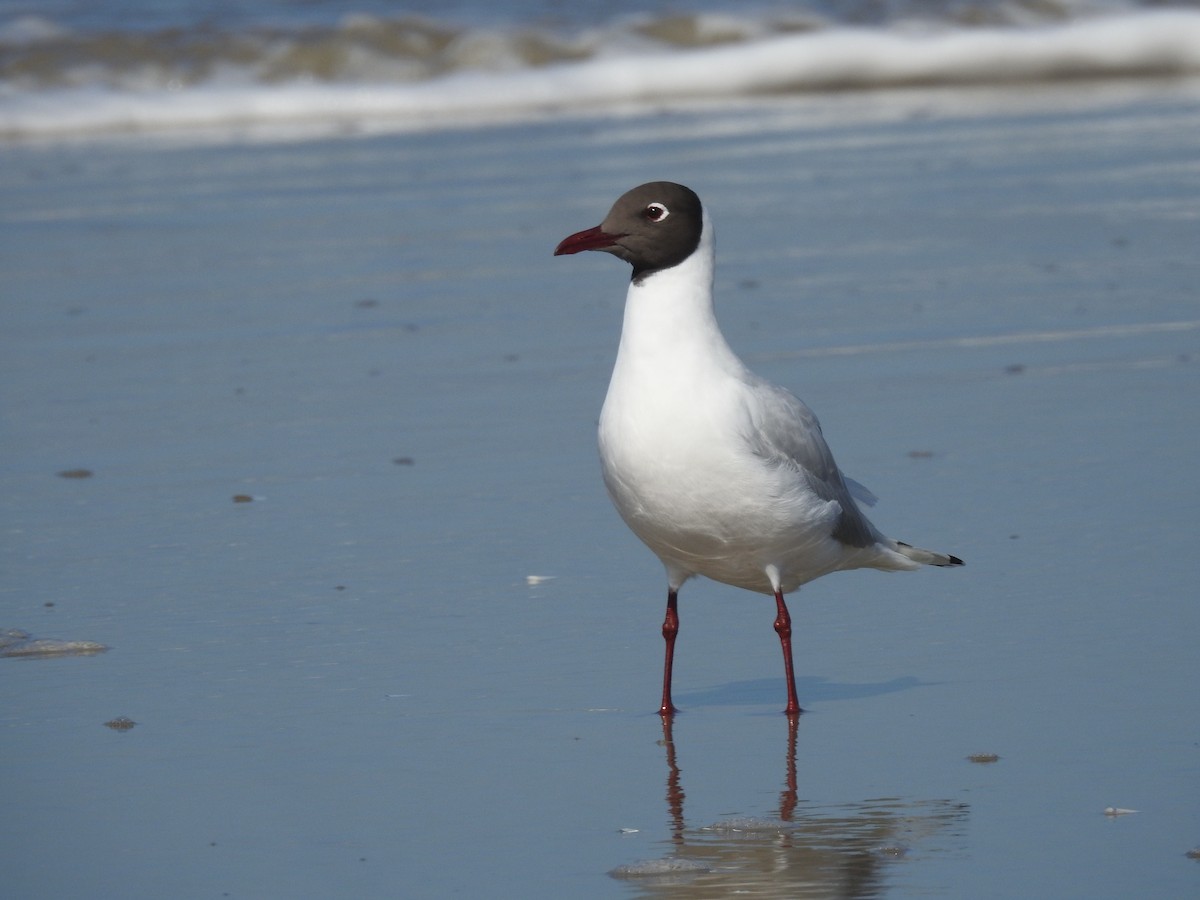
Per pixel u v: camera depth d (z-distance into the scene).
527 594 10.89
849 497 9.62
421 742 8.73
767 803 7.91
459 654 9.95
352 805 7.96
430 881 7.16
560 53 33.62
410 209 22.41
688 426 8.88
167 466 13.58
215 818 7.84
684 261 9.02
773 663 9.84
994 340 16.20
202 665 9.79
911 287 18.00
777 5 35.84
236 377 15.88
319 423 14.55
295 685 9.50
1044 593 10.51
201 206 23.02
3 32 33.78
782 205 21.81
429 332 17.16
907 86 32.62
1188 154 23.86
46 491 13.05
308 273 19.44
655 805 7.93
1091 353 15.71
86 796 8.09
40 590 11.05
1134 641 9.70
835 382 15.12
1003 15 35.31
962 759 8.32
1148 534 11.40
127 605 10.77
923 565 10.09
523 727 8.93
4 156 27.41
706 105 30.73
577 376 15.70
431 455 13.71
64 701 9.29
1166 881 6.94
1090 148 24.75
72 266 19.97
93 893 7.09
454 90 31.78
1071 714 8.78
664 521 9.10
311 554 11.64
